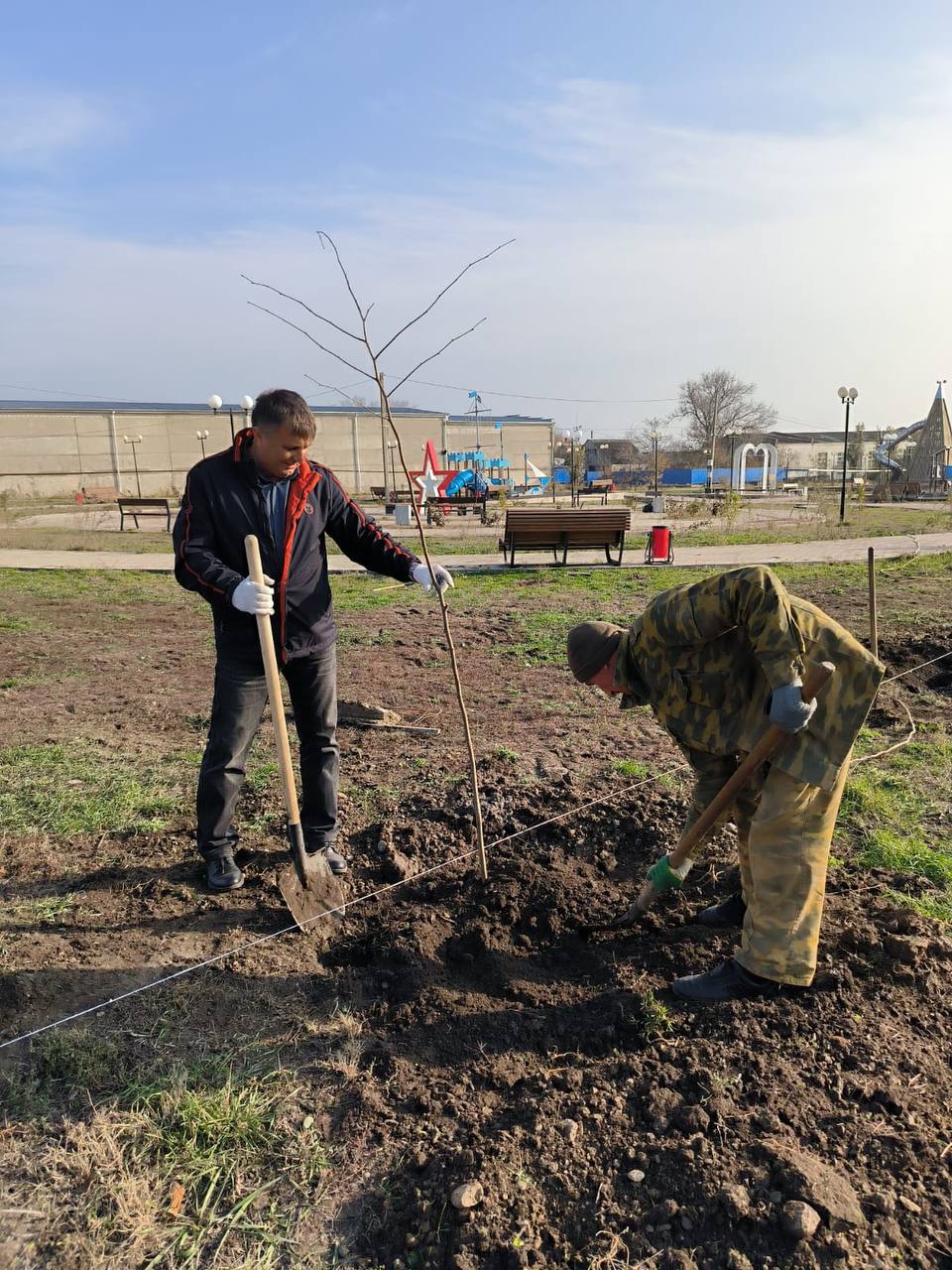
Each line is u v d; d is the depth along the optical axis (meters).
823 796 2.63
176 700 6.38
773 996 2.79
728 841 3.86
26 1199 2.16
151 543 19.70
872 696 2.57
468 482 38.16
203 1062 2.60
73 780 4.70
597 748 5.19
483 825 4.13
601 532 13.97
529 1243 2.00
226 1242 2.06
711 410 79.69
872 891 3.47
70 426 55.09
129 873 3.69
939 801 4.29
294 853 3.26
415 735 5.50
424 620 9.45
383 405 3.41
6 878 3.65
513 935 3.28
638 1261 1.95
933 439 49.69
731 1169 2.14
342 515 3.51
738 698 2.71
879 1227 1.99
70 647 8.29
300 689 3.52
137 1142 2.31
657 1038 2.66
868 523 22.52
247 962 3.06
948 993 2.80
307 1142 2.32
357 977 3.03
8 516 29.66
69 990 2.90
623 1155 2.21
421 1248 2.01
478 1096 2.47
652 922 3.30
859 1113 2.33
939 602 9.43
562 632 8.62
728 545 17.86
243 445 3.21
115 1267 2.00
